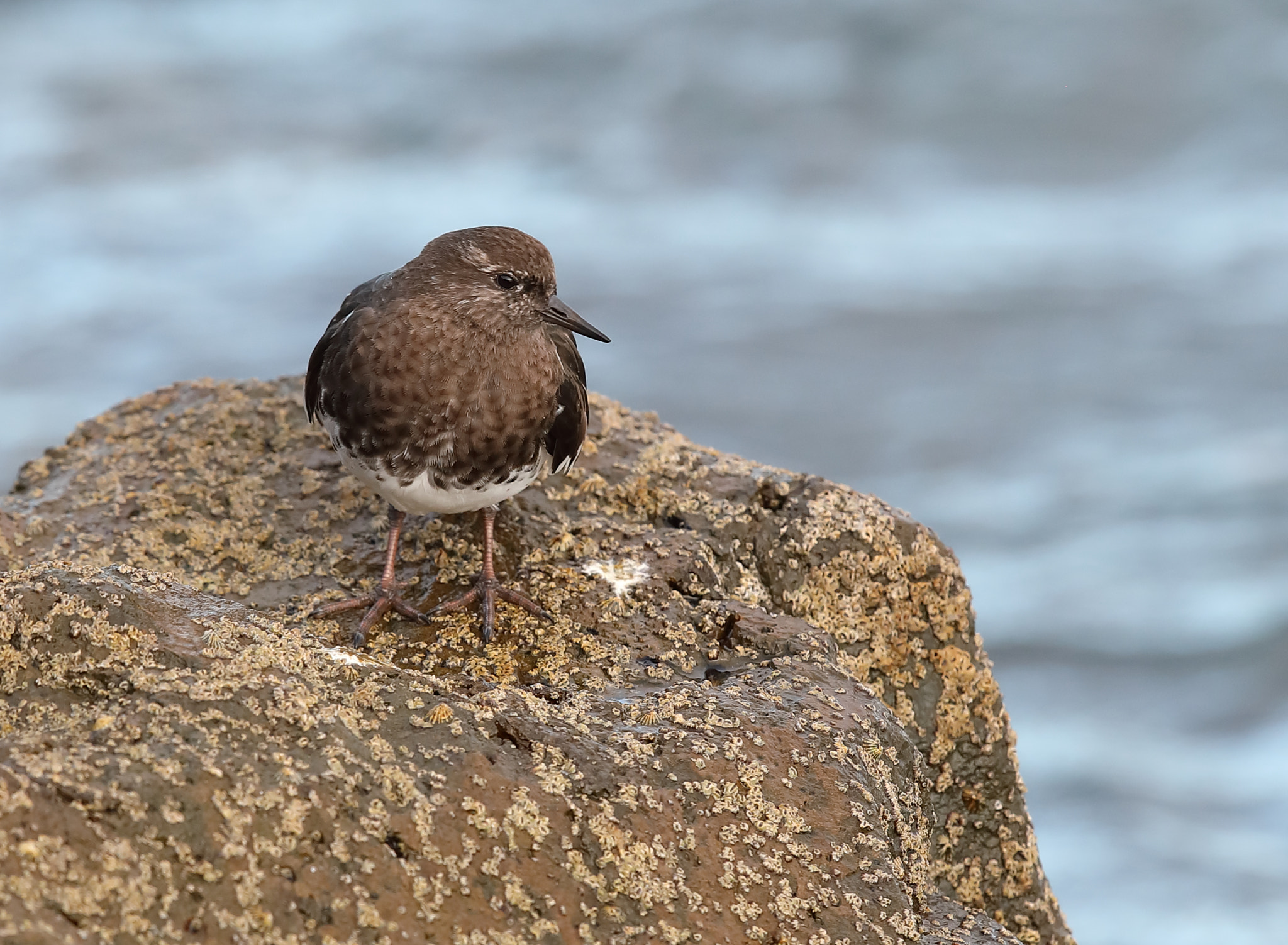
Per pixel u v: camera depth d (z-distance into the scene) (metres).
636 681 8.49
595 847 6.64
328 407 9.33
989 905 9.93
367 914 5.89
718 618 9.05
